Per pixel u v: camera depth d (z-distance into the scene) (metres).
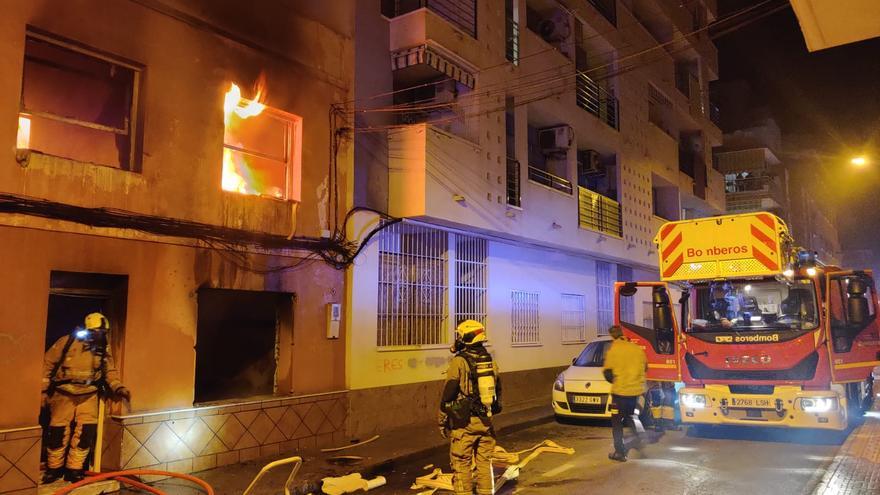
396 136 10.91
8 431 5.93
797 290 9.64
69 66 6.91
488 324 13.10
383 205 10.70
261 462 7.97
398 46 11.07
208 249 7.86
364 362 9.97
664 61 21.86
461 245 12.64
